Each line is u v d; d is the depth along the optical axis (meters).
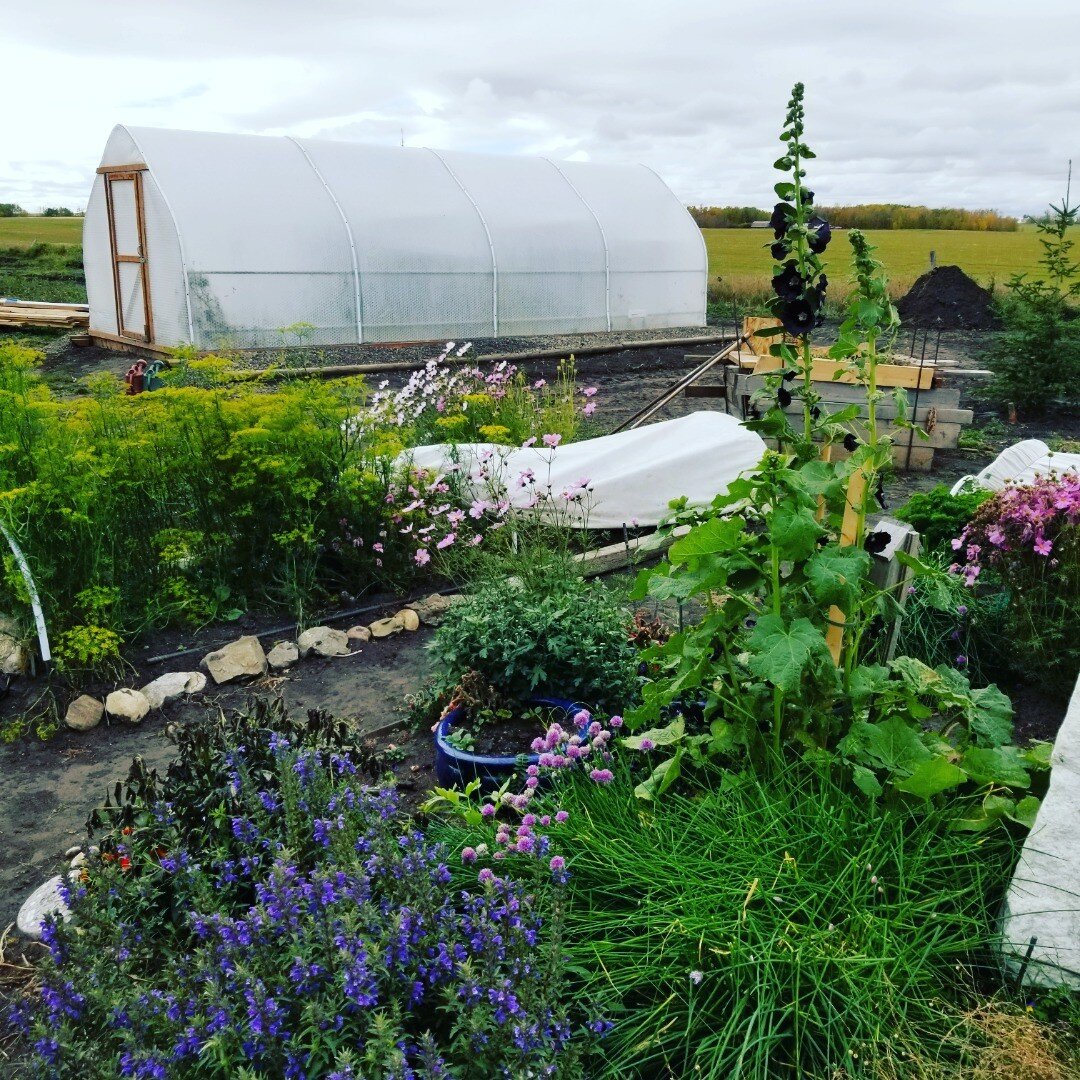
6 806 4.08
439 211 16.98
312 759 3.01
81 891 2.54
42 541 5.12
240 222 14.80
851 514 3.24
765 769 3.16
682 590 3.11
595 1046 2.31
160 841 2.89
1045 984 2.46
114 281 16.47
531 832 2.77
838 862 2.78
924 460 9.52
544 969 2.27
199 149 15.46
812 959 2.45
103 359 16.05
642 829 3.02
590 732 3.41
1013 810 2.96
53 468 5.13
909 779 2.87
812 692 3.19
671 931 2.54
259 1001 2.01
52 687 4.91
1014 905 2.61
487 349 16.58
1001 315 14.00
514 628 4.12
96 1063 2.08
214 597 5.82
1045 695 4.60
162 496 5.84
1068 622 4.42
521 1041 2.02
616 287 19.30
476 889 2.93
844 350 3.21
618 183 20.14
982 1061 2.27
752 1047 2.33
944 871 2.85
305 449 6.08
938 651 4.73
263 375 7.32
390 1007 2.21
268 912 2.28
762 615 3.04
